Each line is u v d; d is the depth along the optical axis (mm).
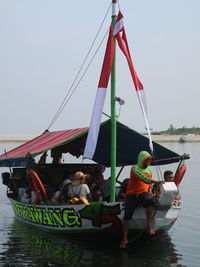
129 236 9773
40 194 11023
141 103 10391
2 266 8656
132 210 9141
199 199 18609
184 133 184375
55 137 12383
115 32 10172
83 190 10578
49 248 9938
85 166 14312
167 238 11125
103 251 9625
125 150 13078
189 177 29344
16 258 9211
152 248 9938
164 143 132000
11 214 15242
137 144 12430
